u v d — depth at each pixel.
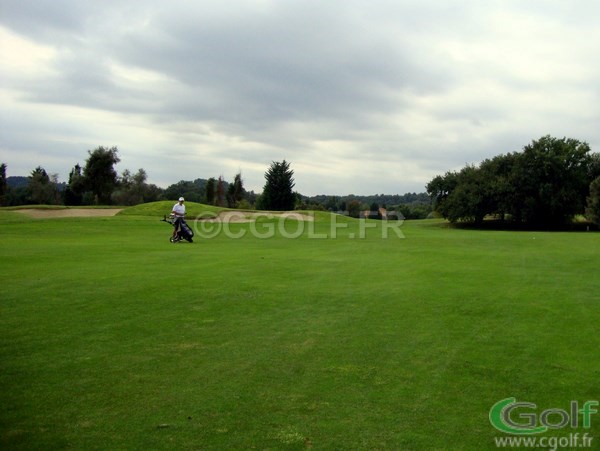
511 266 16.31
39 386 6.08
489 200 64.25
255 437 4.96
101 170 83.75
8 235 27.59
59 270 14.00
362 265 16.25
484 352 7.41
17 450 4.68
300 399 5.81
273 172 94.50
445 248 23.27
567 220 65.06
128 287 11.61
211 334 8.18
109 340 7.80
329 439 4.94
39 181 89.56
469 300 10.78
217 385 6.17
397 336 8.16
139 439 4.89
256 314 9.45
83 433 5.00
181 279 12.79
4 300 10.20
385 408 5.61
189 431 5.06
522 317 9.38
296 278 13.34
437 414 5.48
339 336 8.13
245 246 23.39
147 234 29.69
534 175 62.75
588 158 63.69
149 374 6.49
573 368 6.79
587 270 15.45
